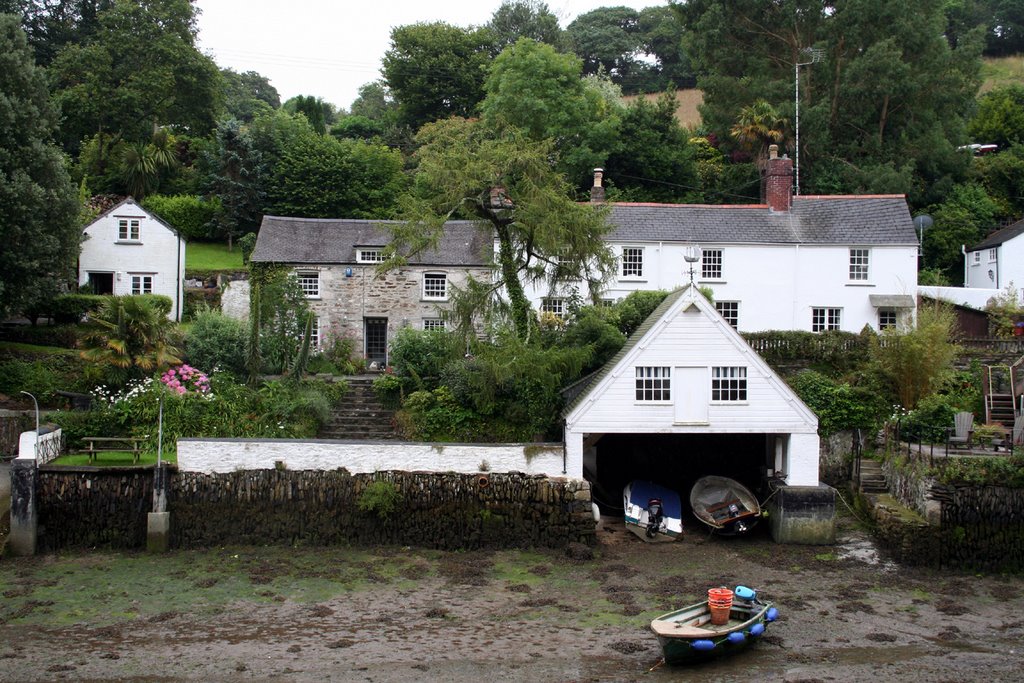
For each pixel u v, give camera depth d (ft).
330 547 84.07
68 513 82.43
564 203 91.09
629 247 129.18
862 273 131.34
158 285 141.69
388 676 57.82
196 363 112.78
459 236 136.46
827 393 103.14
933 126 177.27
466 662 60.18
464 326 92.99
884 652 62.75
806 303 130.11
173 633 64.39
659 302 108.06
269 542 84.28
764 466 99.81
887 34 175.32
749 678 58.08
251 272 128.36
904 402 105.09
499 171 90.84
